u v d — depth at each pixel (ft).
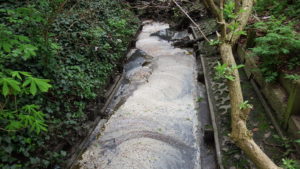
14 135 9.61
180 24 33.86
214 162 11.91
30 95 11.69
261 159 6.72
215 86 17.26
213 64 20.47
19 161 9.47
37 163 9.88
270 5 22.11
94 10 24.81
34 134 10.55
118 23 24.13
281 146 10.66
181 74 21.13
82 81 15.14
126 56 24.12
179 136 13.88
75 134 12.77
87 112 14.34
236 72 8.41
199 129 14.38
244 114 7.47
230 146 11.71
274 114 12.39
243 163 10.57
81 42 18.61
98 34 19.45
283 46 13.05
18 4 17.49
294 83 10.82
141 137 13.71
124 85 19.69
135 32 29.66
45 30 12.59
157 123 14.90
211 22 29.68
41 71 13.21
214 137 12.64
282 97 12.01
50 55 13.21
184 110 16.19
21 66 12.55
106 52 19.38
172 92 18.38
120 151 12.76
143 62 23.71
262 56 15.02
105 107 16.24
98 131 14.35
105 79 17.71
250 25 19.11
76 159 12.24
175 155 12.52
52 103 12.75
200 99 17.20
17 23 14.40
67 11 20.52
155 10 39.19
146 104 16.85
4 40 6.72
